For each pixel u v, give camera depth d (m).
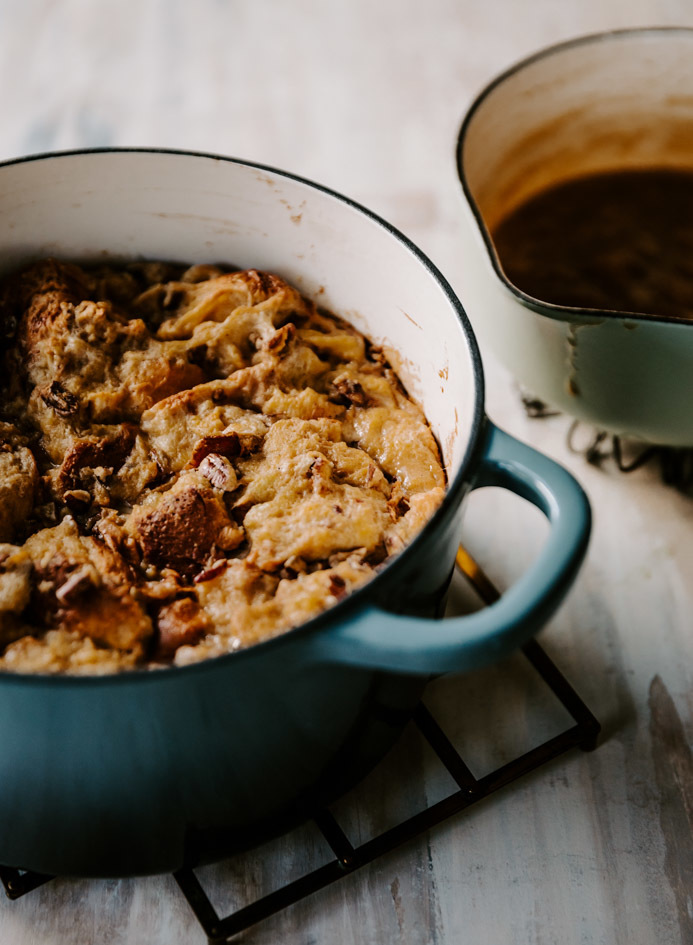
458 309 0.63
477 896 0.66
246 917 0.64
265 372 0.70
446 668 0.53
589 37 0.81
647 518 0.79
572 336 0.68
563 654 0.73
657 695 0.72
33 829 0.62
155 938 0.65
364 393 0.71
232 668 0.53
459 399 0.64
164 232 0.74
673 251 0.82
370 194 0.95
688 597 0.76
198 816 0.62
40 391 0.68
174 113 1.01
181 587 0.62
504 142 0.83
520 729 0.71
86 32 1.10
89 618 0.60
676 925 0.65
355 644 0.53
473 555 0.77
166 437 0.68
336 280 0.73
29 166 0.70
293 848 0.67
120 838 0.62
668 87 0.83
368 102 1.03
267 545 0.63
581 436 0.83
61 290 0.72
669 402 0.70
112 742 0.56
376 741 0.65
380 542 0.64
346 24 1.11
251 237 0.73
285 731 0.59
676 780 0.69
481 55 1.08
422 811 0.68
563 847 0.67
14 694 0.54
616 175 0.88
